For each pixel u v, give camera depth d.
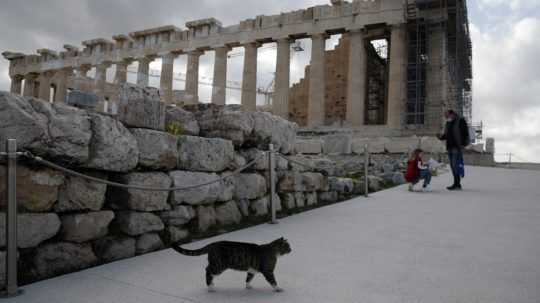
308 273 5.34
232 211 8.41
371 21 43.16
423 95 42.69
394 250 6.49
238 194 8.73
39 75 69.94
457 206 10.74
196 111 9.38
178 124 8.05
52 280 5.00
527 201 11.49
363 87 43.53
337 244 6.89
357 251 6.45
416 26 42.75
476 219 8.98
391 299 4.45
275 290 4.66
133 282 4.96
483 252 6.35
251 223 8.66
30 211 5.00
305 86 55.31
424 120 41.41
